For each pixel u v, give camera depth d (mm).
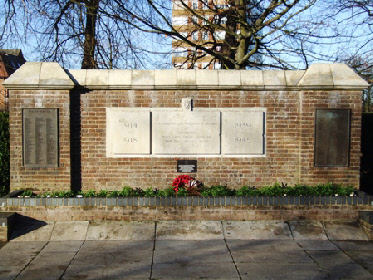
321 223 7047
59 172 7570
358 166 7754
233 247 6277
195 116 7777
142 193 7480
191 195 7320
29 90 7492
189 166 7801
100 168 7773
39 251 6090
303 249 6195
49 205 7008
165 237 6691
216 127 7781
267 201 7086
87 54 12094
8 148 8375
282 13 11375
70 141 7602
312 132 7738
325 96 7711
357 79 7648
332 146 7723
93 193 7469
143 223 6992
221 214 7086
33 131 7512
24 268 5375
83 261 5652
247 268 5383
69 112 7551
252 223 7012
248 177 7848
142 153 7770
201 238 6688
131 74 7734
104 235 6742
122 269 5348
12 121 7504
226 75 7762
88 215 7047
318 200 7117
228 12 11891
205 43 13891
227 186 7840
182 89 7754
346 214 7137
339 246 6355
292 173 7859
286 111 7805
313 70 7707
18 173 7551
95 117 7738
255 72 7801
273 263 5578
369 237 6703
